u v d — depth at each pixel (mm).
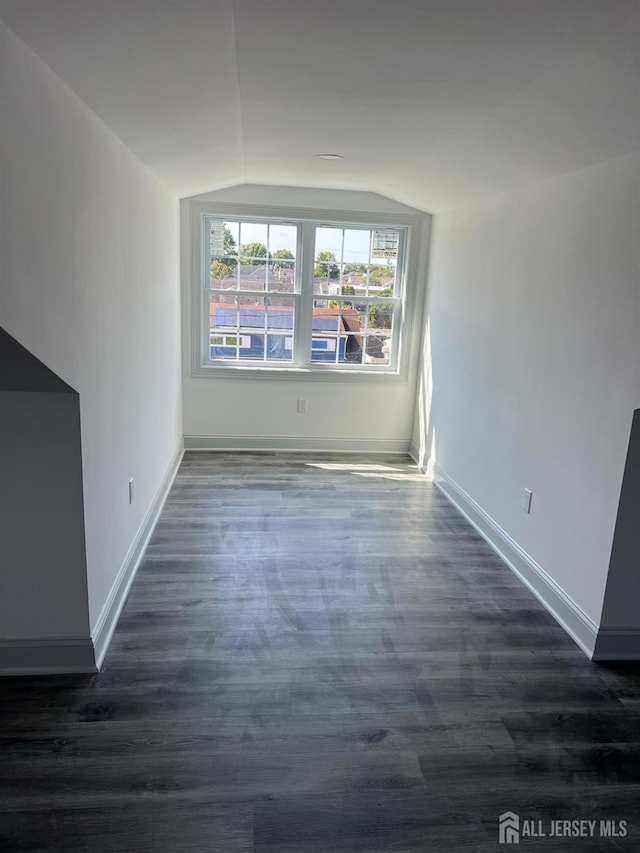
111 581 2570
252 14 1445
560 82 1789
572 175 2658
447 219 4430
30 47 1510
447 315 4418
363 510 4008
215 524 3678
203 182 4016
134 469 3012
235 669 2346
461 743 2020
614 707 2221
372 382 5180
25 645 2240
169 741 1976
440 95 2062
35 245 1602
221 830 1675
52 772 1838
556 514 2793
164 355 4000
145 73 1791
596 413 2467
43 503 2102
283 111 2391
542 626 2713
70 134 1876
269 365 5133
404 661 2436
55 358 1782
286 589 2951
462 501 4020
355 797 1798
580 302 2594
